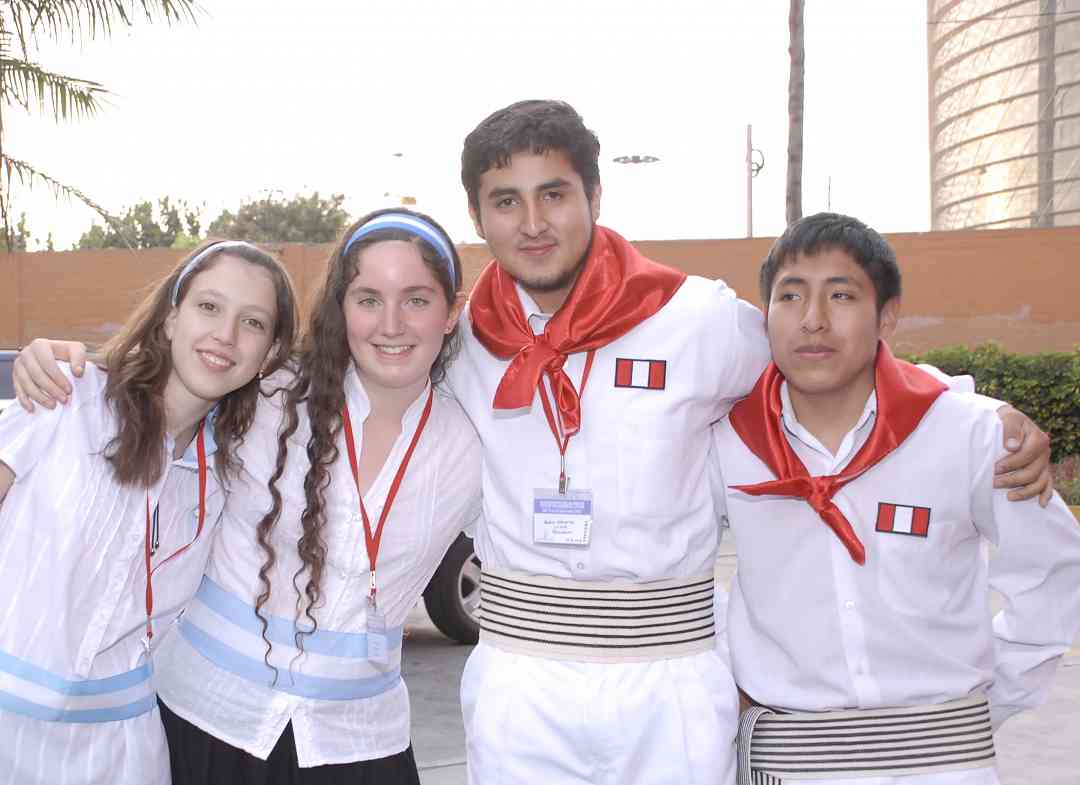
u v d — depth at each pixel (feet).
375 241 8.40
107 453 7.76
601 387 8.50
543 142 8.23
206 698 8.59
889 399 7.93
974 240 50.31
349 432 8.68
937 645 8.01
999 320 50.24
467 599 20.79
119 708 7.95
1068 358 39.73
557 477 8.52
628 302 8.45
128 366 7.93
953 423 7.97
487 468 8.93
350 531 8.59
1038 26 158.30
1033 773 14.97
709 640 8.68
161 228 117.29
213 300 8.04
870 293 7.94
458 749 15.49
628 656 8.32
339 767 8.72
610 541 8.35
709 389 8.53
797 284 7.96
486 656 8.64
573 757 8.27
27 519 7.67
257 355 8.21
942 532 7.98
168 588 8.23
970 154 170.40
